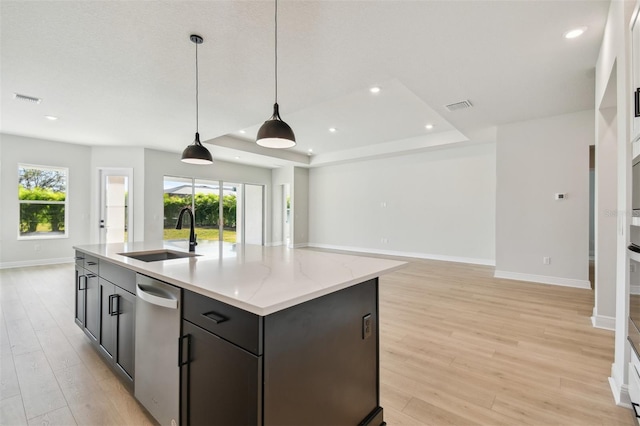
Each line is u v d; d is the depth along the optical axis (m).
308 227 9.73
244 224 9.02
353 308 1.50
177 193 7.28
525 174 4.83
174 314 1.43
